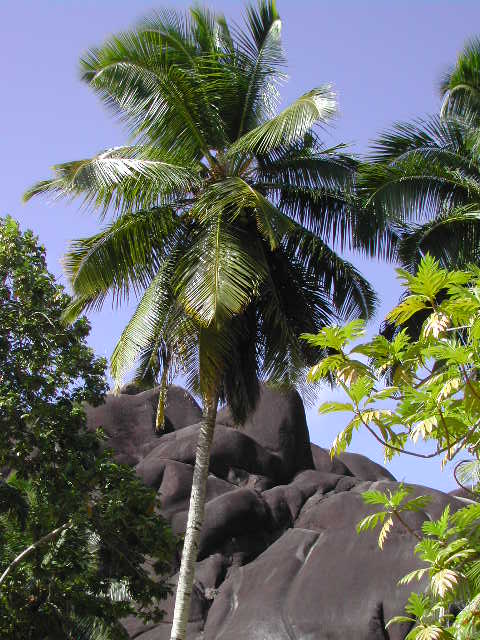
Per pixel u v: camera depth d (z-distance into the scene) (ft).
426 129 55.67
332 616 64.54
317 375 23.75
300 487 81.56
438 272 23.00
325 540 71.97
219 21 59.98
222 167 57.36
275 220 50.42
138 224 54.39
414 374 24.12
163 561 57.77
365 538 69.62
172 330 52.60
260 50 59.26
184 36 58.29
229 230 52.85
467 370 22.16
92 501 57.16
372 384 22.77
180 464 82.33
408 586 63.52
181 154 57.31
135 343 52.60
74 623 53.67
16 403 56.03
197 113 57.47
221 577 73.82
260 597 68.49
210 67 57.62
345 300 58.03
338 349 23.49
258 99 58.70
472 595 21.99
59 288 61.67
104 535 56.08
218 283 48.49
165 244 55.98
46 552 54.90
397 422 22.88
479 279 23.44
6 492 55.77
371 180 55.06
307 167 56.85
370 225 57.31
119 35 56.70
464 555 22.17
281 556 72.18
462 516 23.08
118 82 56.08
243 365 55.57
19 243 62.34
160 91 56.44
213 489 81.10
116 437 88.12
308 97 50.55
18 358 58.08
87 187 51.21
